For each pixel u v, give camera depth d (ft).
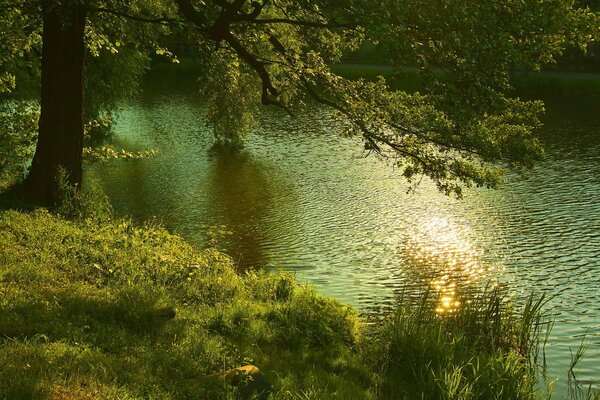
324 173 103.04
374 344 39.45
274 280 49.32
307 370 32.63
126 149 119.85
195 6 53.31
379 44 43.01
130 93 123.75
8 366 23.80
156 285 41.98
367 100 53.42
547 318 50.52
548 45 46.96
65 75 59.36
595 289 57.06
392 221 78.84
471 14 43.91
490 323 44.45
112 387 23.82
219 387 25.93
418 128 51.52
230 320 37.24
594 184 92.38
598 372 40.93
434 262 64.64
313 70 54.65
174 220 79.36
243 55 52.31
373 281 59.47
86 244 47.47
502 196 88.22
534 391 35.32
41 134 59.93
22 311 30.25
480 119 50.14
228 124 104.27
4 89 77.71
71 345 27.37
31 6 57.67
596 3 153.79
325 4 46.93
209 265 49.73
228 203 86.89
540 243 69.77
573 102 157.99
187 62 242.58
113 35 68.85
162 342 30.94
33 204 57.62
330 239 72.33
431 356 37.65
